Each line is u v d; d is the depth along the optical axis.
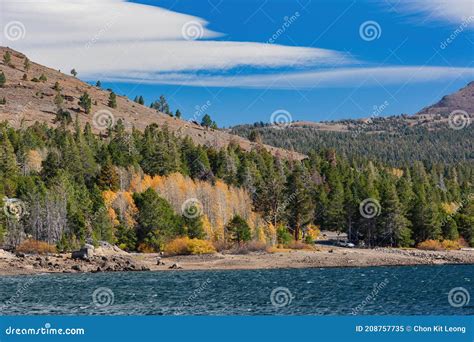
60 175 124.31
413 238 138.00
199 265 99.38
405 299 64.75
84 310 56.66
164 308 57.94
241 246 115.44
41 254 103.25
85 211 114.38
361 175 186.25
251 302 61.81
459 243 139.25
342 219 142.62
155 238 116.62
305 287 73.69
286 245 125.69
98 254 100.62
